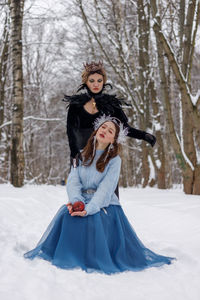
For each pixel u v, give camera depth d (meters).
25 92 21.11
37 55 21.62
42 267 2.50
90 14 16.61
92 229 2.73
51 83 23.00
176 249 3.23
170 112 8.01
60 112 24.25
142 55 13.54
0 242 3.31
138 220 4.83
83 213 2.75
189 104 7.29
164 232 4.05
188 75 7.85
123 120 3.48
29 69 21.98
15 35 9.23
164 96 8.07
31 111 20.81
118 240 2.82
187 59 8.20
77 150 3.29
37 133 26.59
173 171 23.12
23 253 2.98
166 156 16.56
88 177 3.02
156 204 6.17
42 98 23.14
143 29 13.26
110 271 2.56
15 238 3.54
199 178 7.82
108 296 2.07
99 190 2.89
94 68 3.43
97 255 2.64
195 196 7.27
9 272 2.34
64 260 2.61
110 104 3.42
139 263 2.80
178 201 6.31
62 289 2.12
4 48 14.42
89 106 3.40
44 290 2.05
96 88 3.44
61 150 31.19
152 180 13.66
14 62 9.16
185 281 2.42
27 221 4.56
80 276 2.40
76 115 3.40
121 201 7.06
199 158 7.86
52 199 7.59
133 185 19.38
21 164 8.91
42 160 28.77
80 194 2.95
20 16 9.34
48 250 2.77
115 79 17.67
